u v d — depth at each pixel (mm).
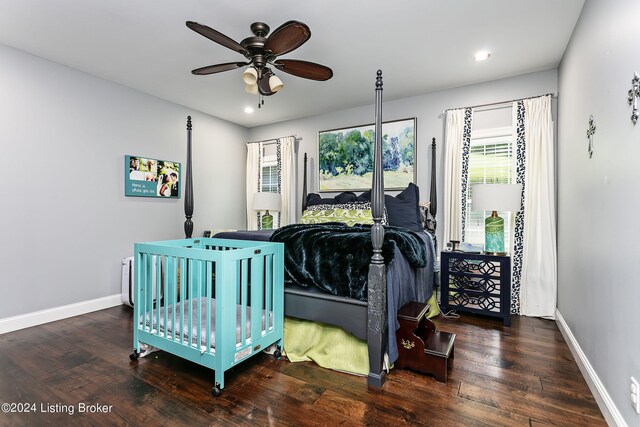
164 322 2064
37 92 2867
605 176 1660
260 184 5078
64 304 3047
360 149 4246
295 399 1716
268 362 2168
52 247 2963
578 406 1645
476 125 3461
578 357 2080
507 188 2883
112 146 3434
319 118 4602
